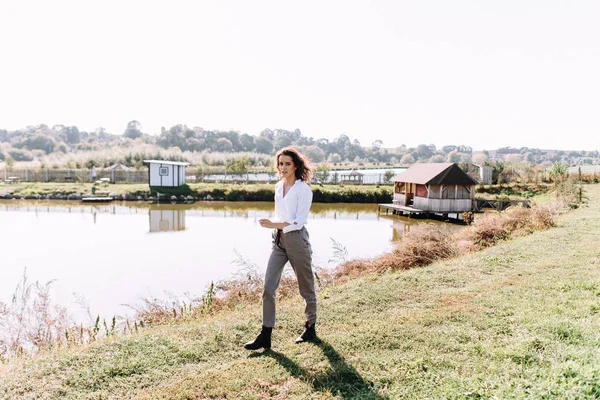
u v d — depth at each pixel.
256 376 3.89
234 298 8.45
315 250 16.83
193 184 43.25
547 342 4.28
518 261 8.62
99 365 4.20
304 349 4.47
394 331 4.91
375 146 156.00
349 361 4.16
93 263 14.50
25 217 26.12
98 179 48.53
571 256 8.64
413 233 12.41
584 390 3.22
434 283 7.20
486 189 36.47
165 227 22.66
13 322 7.53
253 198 39.25
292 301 6.75
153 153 68.12
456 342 4.54
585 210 18.03
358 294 6.59
